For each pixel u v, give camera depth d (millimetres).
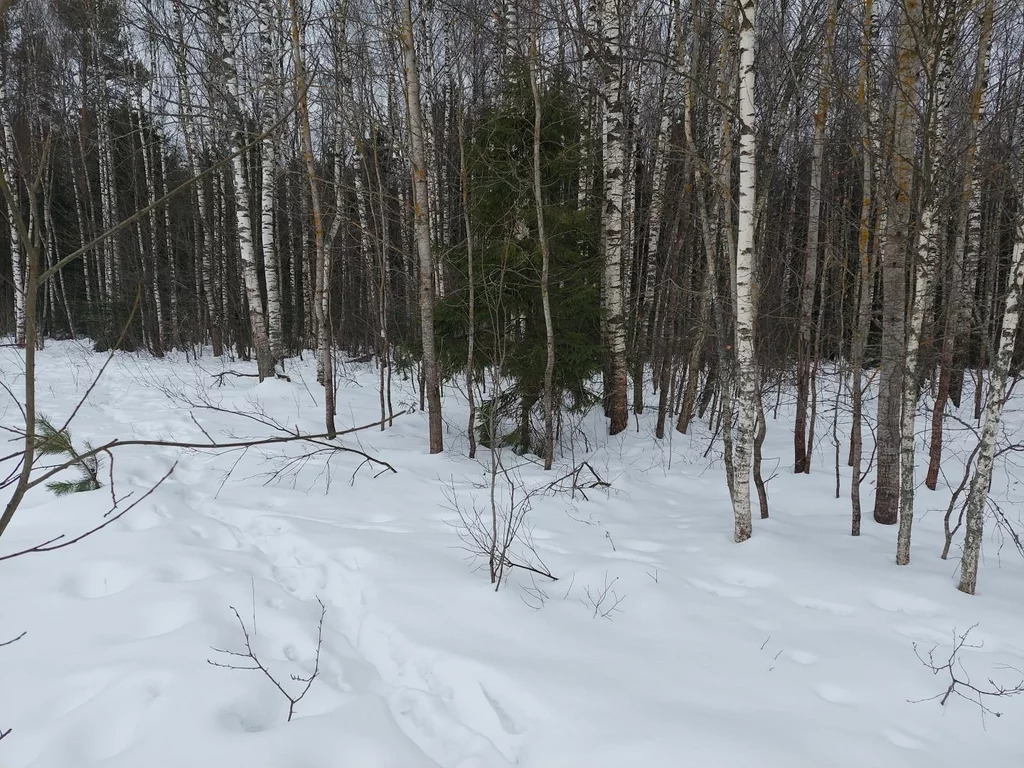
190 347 20062
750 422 5688
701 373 12383
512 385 9305
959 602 4695
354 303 19031
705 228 6977
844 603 4730
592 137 9250
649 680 3742
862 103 5891
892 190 5781
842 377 8625
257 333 13375
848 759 3113
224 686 3451
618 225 9758
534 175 7629
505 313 8273
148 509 6062
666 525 6559
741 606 4676
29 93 16047
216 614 4254
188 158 18719
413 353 9297
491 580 4898
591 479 8000
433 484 7523
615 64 9242
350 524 6191
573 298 8422
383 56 10312
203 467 7746
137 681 3459
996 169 5211
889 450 6477
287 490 7094
